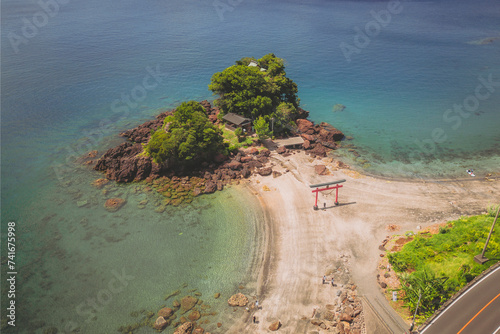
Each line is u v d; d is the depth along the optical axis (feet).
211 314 180.75
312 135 367.04
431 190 282.36
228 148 328.70
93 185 289.33
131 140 364.79
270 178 298.15
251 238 233.96
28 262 214.90
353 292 188.85
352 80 582.76
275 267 209.56
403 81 575.38
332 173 305.53
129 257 218.59
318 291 191.31
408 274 185.78
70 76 573.33
